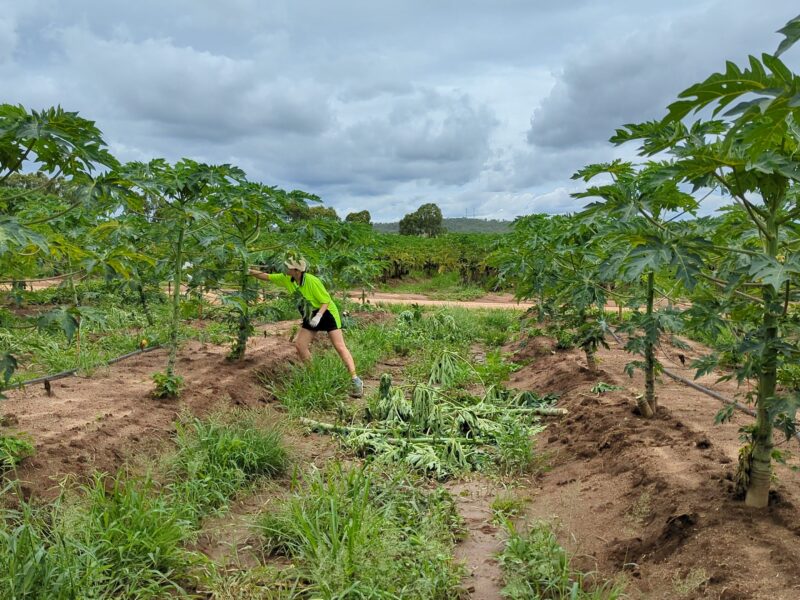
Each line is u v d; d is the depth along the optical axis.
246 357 8.62
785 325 3.47
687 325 4.15
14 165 4.02
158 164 6.55
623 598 3.51
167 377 6.49
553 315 8.66
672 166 3.35
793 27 2.12
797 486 4.11
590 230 6.27
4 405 5.93
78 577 3.33
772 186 3.33
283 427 6.17
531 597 3.64
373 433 6.48
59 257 4.54
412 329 12.45
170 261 6.99
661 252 3.37
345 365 8.52
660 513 4.09
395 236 31.59
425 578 3.70
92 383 6.98
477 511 5.00
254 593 3.61
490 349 11.75
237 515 4.75
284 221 8.06
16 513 3.68
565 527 4.49
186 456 5.12
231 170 6.78
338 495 4.50
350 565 3.71
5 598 3.01
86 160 3.97
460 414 6.86
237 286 8.19
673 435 5.36
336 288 12.88
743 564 3.33
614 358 9.12
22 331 8.00
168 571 3.71
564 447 6.03
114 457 4.93
